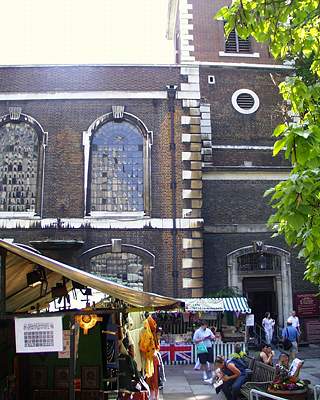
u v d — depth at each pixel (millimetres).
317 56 7102
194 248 19453
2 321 8180
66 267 6863
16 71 20250
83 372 9406
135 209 19922
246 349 17094
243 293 21516
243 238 21422
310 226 5641
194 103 20375
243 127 23156
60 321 6777
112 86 20312
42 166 19734
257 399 8820
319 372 16016
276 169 21844
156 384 11852
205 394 13039
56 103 20188
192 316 18484
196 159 20031
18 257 7418
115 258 19453
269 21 6664
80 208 19516
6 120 20016
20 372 9141
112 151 20234
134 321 12875
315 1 6465
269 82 23703
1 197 19734
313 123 5797
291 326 18266
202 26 25422
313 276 7316
